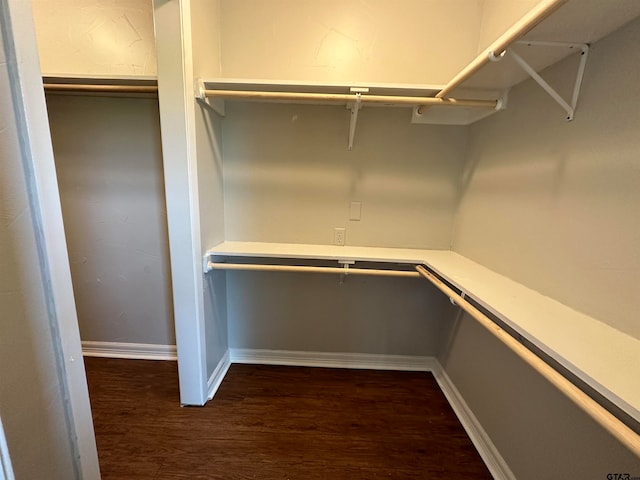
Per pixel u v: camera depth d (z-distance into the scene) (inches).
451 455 54.3
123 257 76.2
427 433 59.0
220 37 65.5
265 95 54.9
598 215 33.8
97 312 79.5
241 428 58.3
